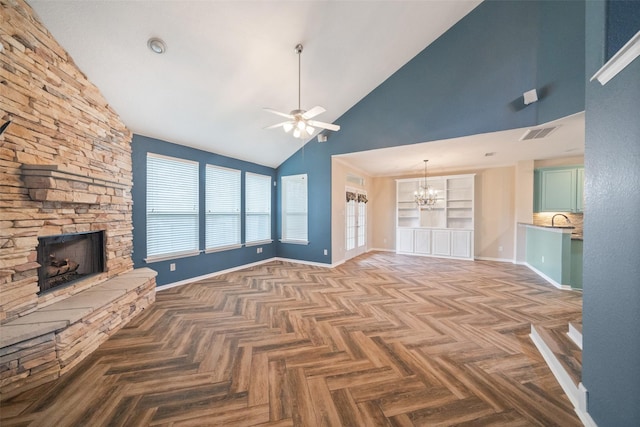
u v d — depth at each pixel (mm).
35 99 2170
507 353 2182
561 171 5348
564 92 3133
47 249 2418
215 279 4598
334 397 1677
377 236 7953
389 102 4648
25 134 2088
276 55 3254
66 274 2619
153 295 3420
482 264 5766
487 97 3791
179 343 2377
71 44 2420
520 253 5812
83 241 2832
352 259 6445
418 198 6461
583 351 1496
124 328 2678
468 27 3912
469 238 6355
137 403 1629
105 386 1792
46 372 1843
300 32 3070
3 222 1912
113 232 3137
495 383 1804
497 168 6246
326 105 4703
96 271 2977
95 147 2854
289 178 6242
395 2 3240
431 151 4945
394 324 2756
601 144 1344
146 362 2080
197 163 4582
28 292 2072
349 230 6574
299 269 5371
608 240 1284
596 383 1368
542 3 3357
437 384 1799
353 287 4094
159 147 4000
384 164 6246
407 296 3656
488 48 3768
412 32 3850
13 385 1724
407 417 1509
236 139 4727
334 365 2029
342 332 2580
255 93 3744
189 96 3408
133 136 3662
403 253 7246
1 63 1915
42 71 2227
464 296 3637
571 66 3066
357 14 3174
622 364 1173
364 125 4945
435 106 4219
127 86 2990
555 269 4172
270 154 5711
